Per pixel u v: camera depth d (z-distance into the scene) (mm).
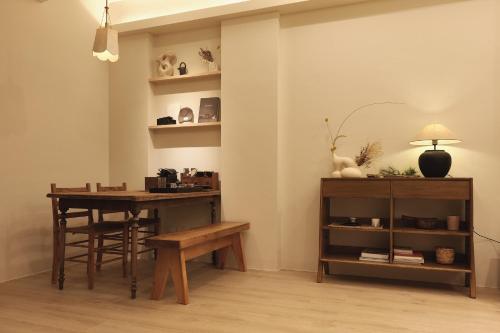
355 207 3783
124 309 2734
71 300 2934
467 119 3451
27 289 3217
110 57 3332
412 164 3613
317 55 3947
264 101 3984
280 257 4004
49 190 3955
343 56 3857
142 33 4586
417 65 3615
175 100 4594
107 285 3340
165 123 4453
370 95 3762
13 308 2750
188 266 4094
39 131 3865
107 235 3922
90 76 4488
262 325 2445
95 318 2561
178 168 4559
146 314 2637
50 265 3924
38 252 3803
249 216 4012
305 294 3111
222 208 4117
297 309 2750
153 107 4633
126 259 3619
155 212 4297
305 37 3990
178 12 4430
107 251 3598
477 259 3379
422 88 3596
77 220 4250
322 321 2520
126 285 3340
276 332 2336
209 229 3420
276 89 3947
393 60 3693
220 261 3979
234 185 4082
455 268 3113
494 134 3373
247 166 4035
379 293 3152
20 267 3619
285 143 4031
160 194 3174
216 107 4320
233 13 4000
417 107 3609
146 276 3645
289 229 3994
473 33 3451
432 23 3576
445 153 3260
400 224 3619
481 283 3367
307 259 3928
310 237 3924
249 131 4035
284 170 4027
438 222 3461
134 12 4656
